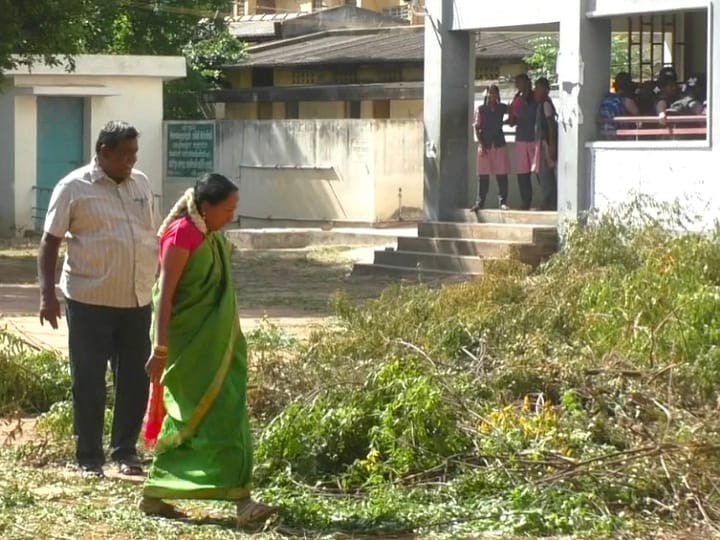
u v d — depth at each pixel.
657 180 20.38
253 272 24.34
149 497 7.45
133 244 8.72
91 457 8.77
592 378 9.87
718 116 19.48
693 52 23.06
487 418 8.69
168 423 7.44
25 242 31.39
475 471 8.05
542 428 8.59
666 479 7.85
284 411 8.66
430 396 8.39
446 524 7.37
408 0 37.47
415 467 8.24
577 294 13.02
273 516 7.35
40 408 11.12
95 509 7.65
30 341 14.59
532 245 21.53
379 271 23.39
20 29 23.30
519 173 23.34
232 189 7.54
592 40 21.42
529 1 22.33
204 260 7.48
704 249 13.88
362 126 31.52
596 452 8.33
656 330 11.04
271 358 10.89
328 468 8.41
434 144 24.12
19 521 7.35
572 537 7.18
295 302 19.61
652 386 9.66
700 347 10.91
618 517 7.47
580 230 15.92
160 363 7.48
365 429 8.50
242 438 7.36
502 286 13.47
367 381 8.80
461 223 23.28
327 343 11.08
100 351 8.73
